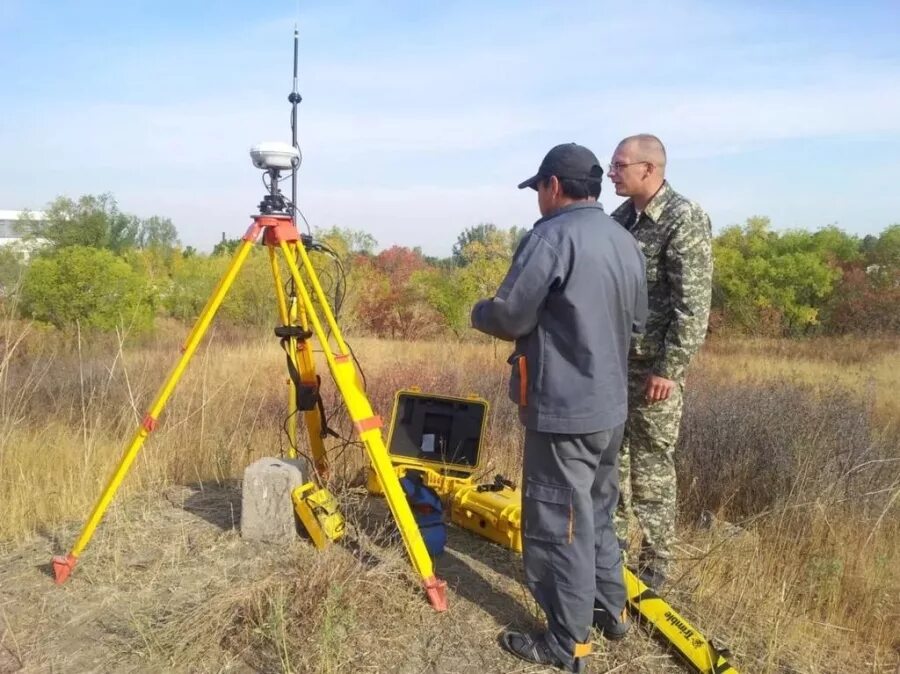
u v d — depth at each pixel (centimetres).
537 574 253
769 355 1369
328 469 393
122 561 331
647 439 323
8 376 610
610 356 243
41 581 317
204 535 358
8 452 435
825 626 310
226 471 471
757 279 1866
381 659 259
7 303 685
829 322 1855
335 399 618
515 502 368
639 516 330
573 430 238
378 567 303
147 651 262
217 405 620
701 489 470
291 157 305
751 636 298
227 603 278
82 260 1218
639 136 310
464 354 1063
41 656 262
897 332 1748
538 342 245
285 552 332
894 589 344
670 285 307
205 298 1664
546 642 262
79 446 477
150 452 465
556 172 250
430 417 430
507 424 589
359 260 1862
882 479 469
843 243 2116
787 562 351
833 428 533
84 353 966
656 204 309
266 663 254
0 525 370
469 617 291
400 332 1590
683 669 268
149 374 767
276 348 1140
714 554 350
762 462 483
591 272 237
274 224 306
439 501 352
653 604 289
